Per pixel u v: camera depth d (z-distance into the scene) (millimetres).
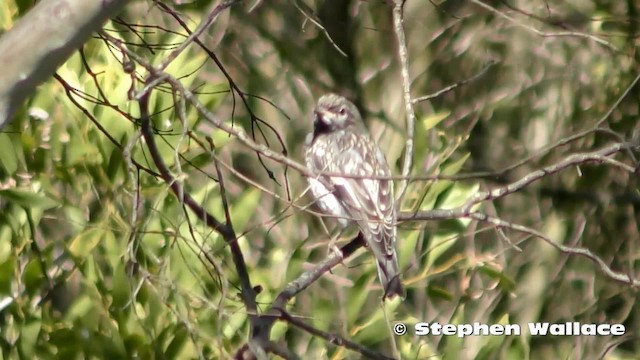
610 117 16172
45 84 9555
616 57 15984
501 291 14914
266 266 13617
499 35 16891
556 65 16734
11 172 9586
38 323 9320
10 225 9617
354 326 10102
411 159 8336
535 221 16781
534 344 16469
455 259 10547
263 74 16453
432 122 11352
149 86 7168
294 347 12867
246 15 16484
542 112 16844
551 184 16875
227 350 8852
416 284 11266
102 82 9594
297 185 15648
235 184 15344
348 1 16844
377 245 9898
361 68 16812
